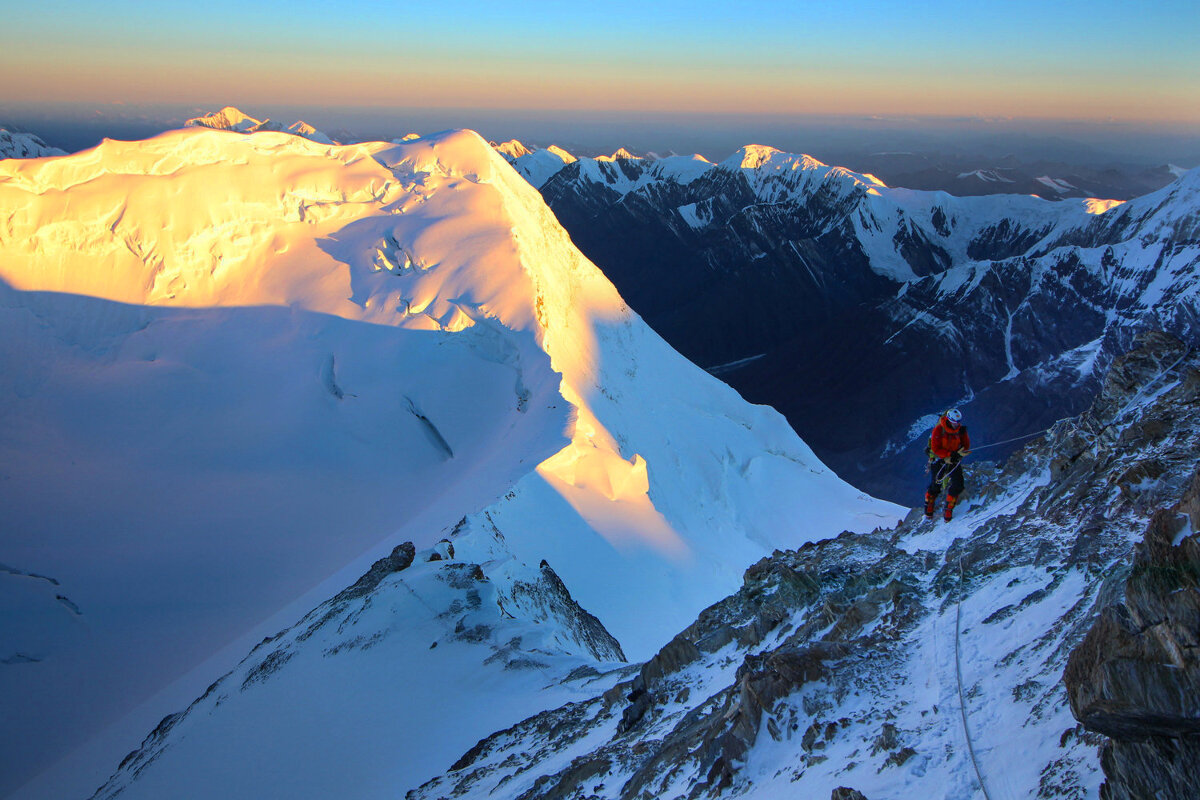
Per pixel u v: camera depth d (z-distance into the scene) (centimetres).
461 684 2652
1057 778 648
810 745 968
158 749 3216
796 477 9819
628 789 1246
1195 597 591
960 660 971
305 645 3362
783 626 1530
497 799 1599
